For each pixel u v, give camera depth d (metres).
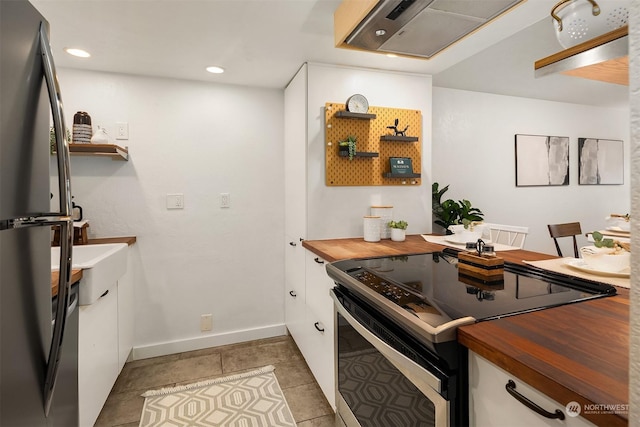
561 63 0.86
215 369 2.25
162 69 2.26
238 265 2.64
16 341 0.71
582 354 0.63
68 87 2.22
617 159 4.33
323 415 1.79
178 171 2.46
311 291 2.02
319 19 1.65
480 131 3.47
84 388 1.43
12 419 0.69
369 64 2.24
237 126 2.59
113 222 2.34
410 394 0.90
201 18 1.62
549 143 3.84
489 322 0.79
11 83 0.69
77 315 1.37
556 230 2.79
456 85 3.23
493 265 1.19
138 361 2.37
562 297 0.96
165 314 2.47
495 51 2.41
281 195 2.72
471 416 0.76
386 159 2.37
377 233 2.12
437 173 3.30
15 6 0.71
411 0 1.21
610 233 1.91
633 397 0.36
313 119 2.19
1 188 0.66
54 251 1.87
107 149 2.04
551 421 0.58
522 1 1.21
